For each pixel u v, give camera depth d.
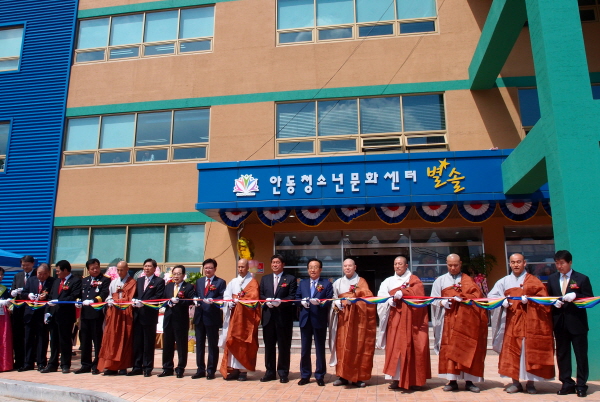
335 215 11.24
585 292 5.82
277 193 10.30
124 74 13.46
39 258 12.62
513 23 9.45
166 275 11.09
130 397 5.83
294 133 12.38
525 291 5.94
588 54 11.72
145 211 12.49
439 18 12.42
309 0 13.12
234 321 6.82
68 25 14.07
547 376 5.81
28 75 13.88
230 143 12.49
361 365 6.25
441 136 11.80
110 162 13.04
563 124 7.39
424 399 5.62
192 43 13.41
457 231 11.54
